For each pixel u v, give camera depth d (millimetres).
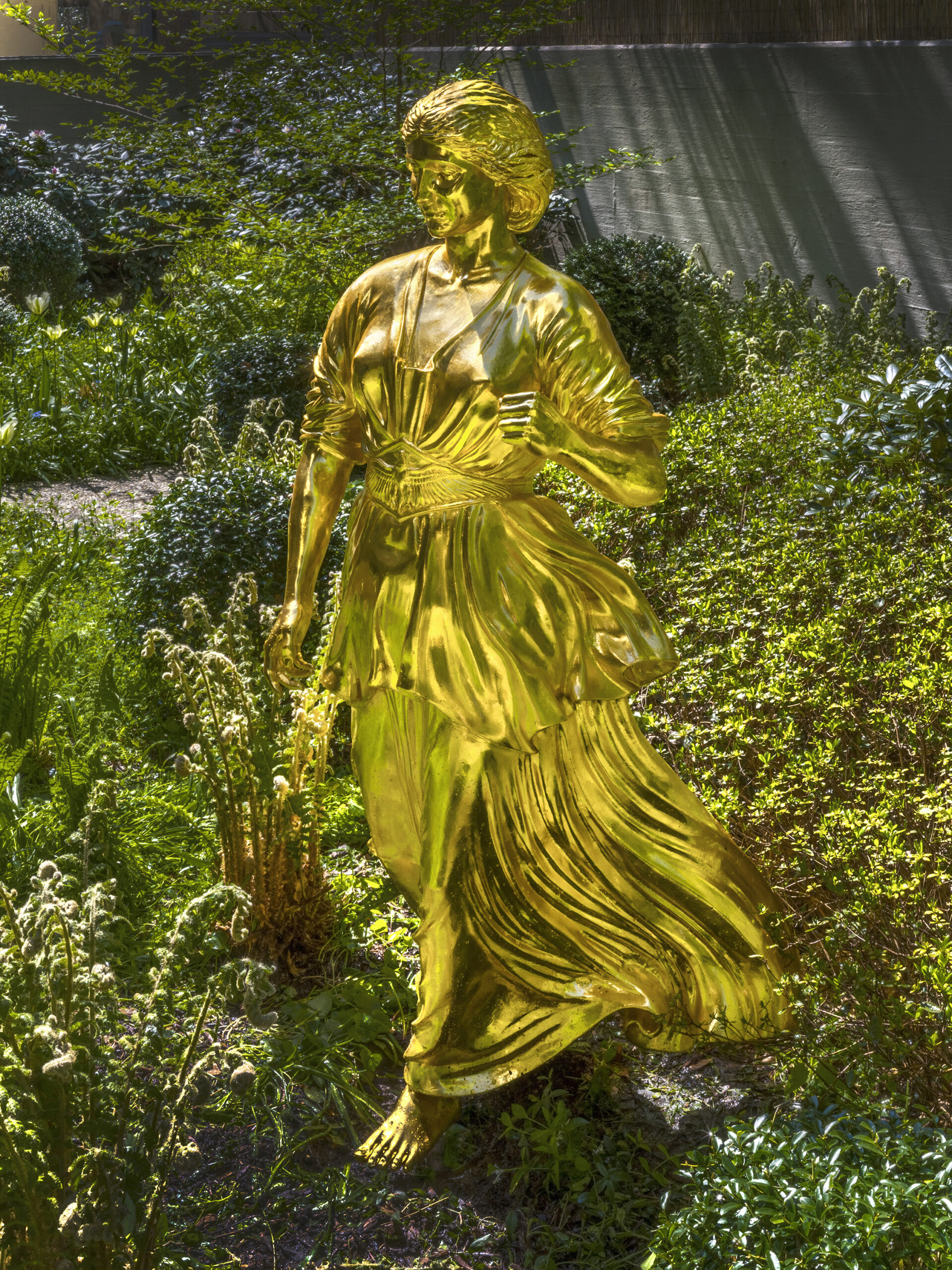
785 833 3562
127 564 6062
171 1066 3186
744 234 11586
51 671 5457
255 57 11664
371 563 3010
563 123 13938
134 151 12062
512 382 2803
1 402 10102
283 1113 3463
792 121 10797
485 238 2852
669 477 5586
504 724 2969
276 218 10641
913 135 9641
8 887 4238
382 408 2920
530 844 3197
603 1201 3150
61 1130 2590
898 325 9062
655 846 3271
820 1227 2564
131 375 10656
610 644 3068
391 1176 3299
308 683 5031
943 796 3377
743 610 4285
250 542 5793
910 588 4164
